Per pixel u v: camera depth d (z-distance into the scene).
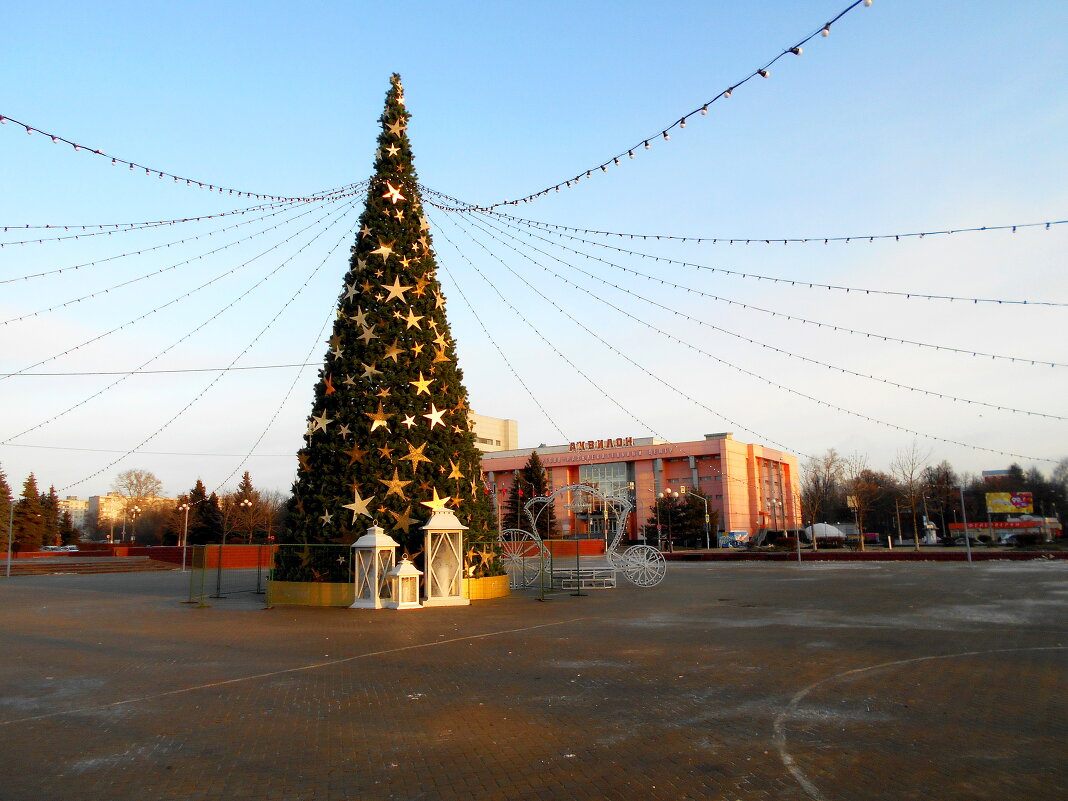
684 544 73.81
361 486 20.05
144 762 6.63
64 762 6.64
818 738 7.08
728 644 12.61
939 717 7.79
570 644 12.83
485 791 5.84
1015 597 19.56
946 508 78.12
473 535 21.38
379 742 7.17
